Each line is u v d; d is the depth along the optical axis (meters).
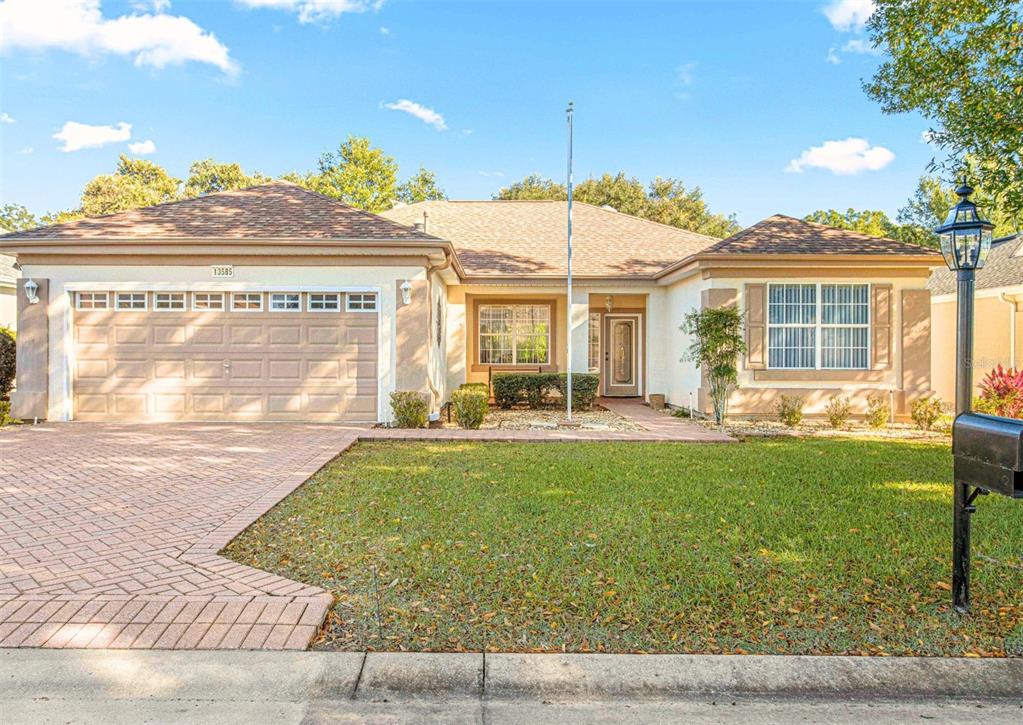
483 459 8.66
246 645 3.40
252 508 6.03
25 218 43.75
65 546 4.95
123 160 46.81
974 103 8.41
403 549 4.91
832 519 5.74
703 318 12.48
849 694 3.08
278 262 11.92
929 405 11.91
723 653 3.38
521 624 3.68
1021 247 17.42
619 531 5.34
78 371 11.95
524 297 17.62
